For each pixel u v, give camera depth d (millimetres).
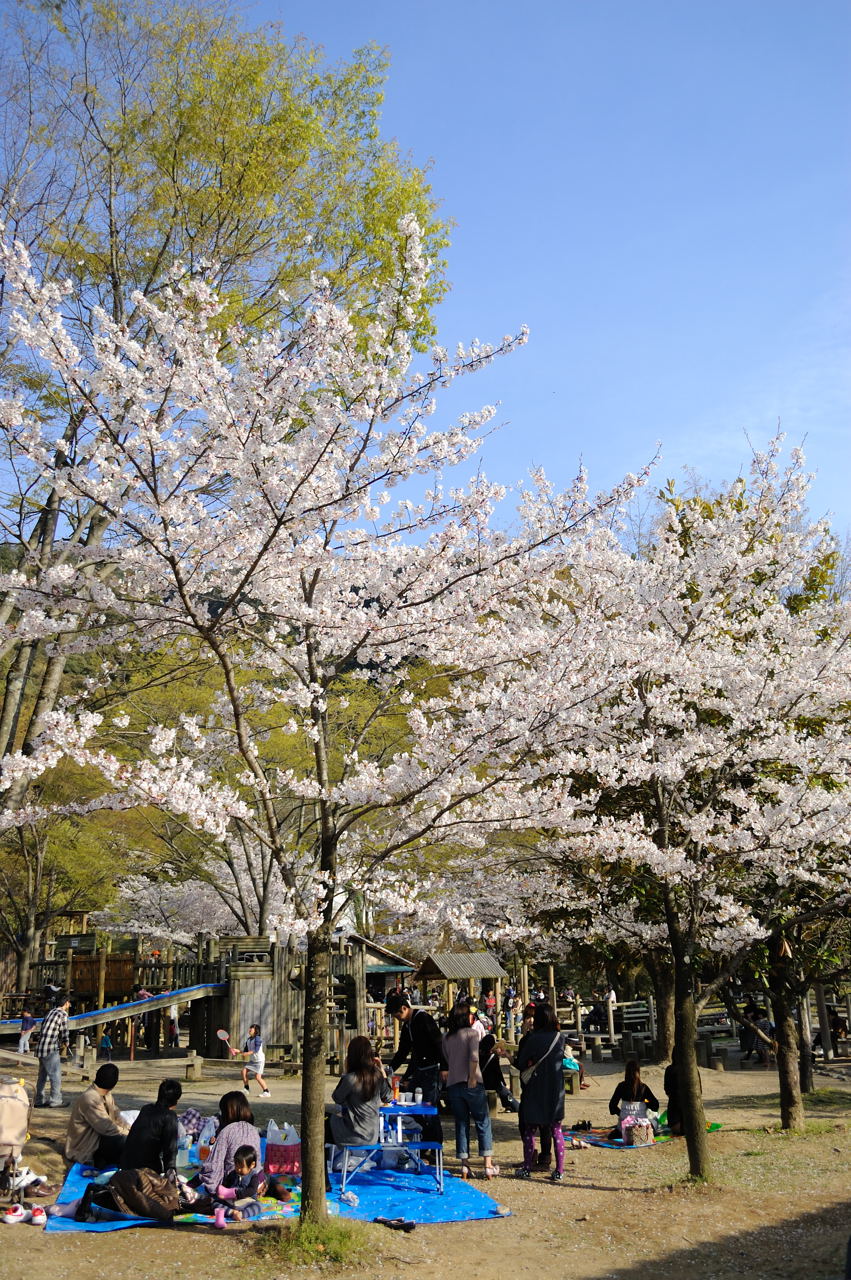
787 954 11180
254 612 7473
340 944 19656
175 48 10391
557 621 10391
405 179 10469
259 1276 6137
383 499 6957
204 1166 7855
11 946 26391
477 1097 9195
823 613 10664
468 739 7246
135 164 10312
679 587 9891
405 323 6957
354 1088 8406
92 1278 6000
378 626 7539
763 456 10586
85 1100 8570
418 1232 7344
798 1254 7004
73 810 6715
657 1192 8625
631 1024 25656
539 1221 7781
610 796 10688
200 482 7176
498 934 10289
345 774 8766
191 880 24219
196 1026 21156
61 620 7324
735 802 9617
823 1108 13828
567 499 7586
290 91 10406
